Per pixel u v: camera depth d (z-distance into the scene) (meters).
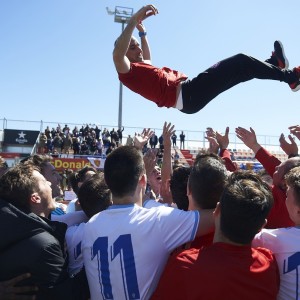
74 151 28.14
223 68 4.11
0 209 2.50
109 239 2.37
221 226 2.17
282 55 4.28
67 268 2.61
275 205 3.00
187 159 28.19
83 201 3.13
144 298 2.30
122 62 3.95
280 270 2.37
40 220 2.53
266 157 3.68
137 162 2.52
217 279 2.04
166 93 4.20
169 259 2.27
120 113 28.34
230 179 2.36
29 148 31.00
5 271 2.39
